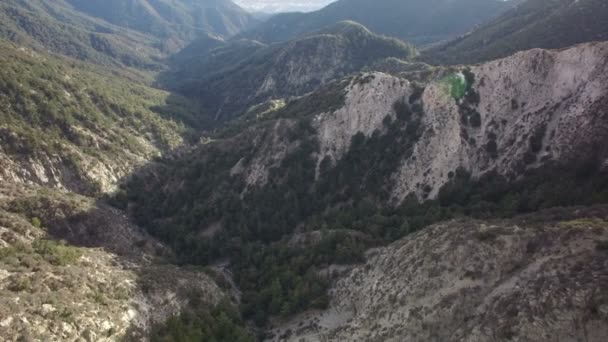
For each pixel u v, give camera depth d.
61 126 162.62
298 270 91.12
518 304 51.62
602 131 93.81
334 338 69.12
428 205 103.94
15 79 166.88
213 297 83.56
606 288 46.66
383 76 136.38
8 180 128.12
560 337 46.41
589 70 103.94
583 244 56.41
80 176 144.62
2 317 51.41
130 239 115.69
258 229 119.06
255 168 134.88
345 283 81.25
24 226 91.31
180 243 121.94
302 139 135.12
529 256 61.28
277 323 80.56
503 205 91.50
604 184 85.06
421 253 70.75
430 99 123.00
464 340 52.12
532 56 115.31
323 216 116.06
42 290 60.34
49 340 52.31
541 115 107.38
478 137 113.12
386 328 64.06
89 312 60.47
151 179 166.00
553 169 96.19
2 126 140.12
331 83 169.88
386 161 120.75
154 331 66.88
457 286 62.28
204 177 144.50
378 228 97.50
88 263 78.62
